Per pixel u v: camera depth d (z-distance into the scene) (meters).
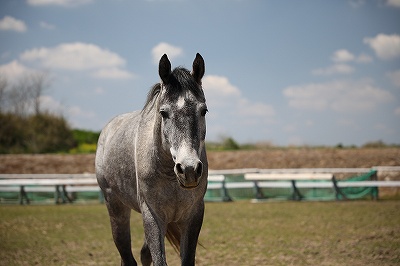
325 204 18.44
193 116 5.34
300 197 20.28
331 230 12.67
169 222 6.16
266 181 21.22
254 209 17.52
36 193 22.08
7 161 27.16
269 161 25.25
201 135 5.43
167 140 5.45
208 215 16.16
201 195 6.04
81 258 10.02
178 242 6.62
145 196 5.99
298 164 24.59
